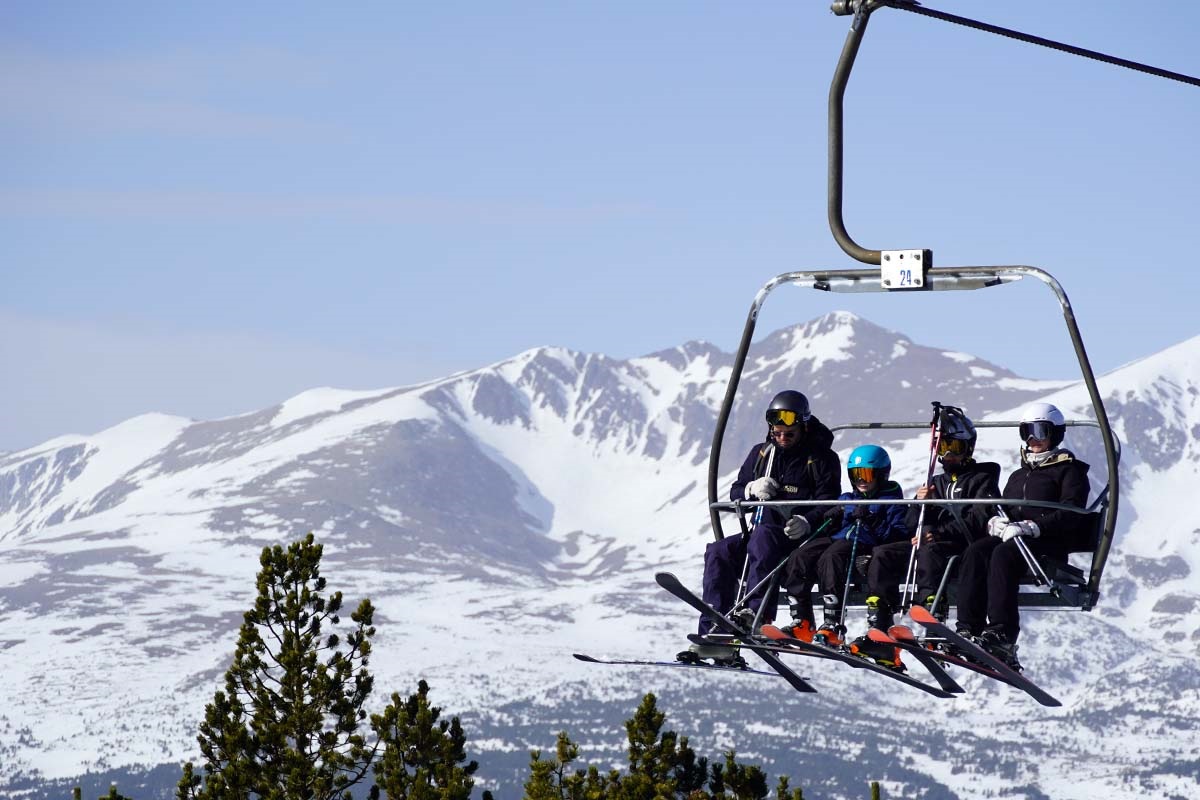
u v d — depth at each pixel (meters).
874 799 30.52
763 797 50.94
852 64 22.89
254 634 46.78
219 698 46.22
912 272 23.95
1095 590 25.62
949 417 27.31
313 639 47.03
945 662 26.33
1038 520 25.55
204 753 45.94
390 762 44.62
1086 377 24.12
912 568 26.44
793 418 27.59
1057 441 26.62
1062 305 23.56
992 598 25.64
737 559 27.70
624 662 27.20
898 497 27.08
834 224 23.95
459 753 45.31
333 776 45.00
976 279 23.75
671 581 26.08
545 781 49.19
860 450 27.31
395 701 45.66
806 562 27.14
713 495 27.61
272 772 44.91
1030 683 25.42
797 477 27.77
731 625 26.34
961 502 25.11
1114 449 24.48
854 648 26.20
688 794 50.78
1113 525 25.36
